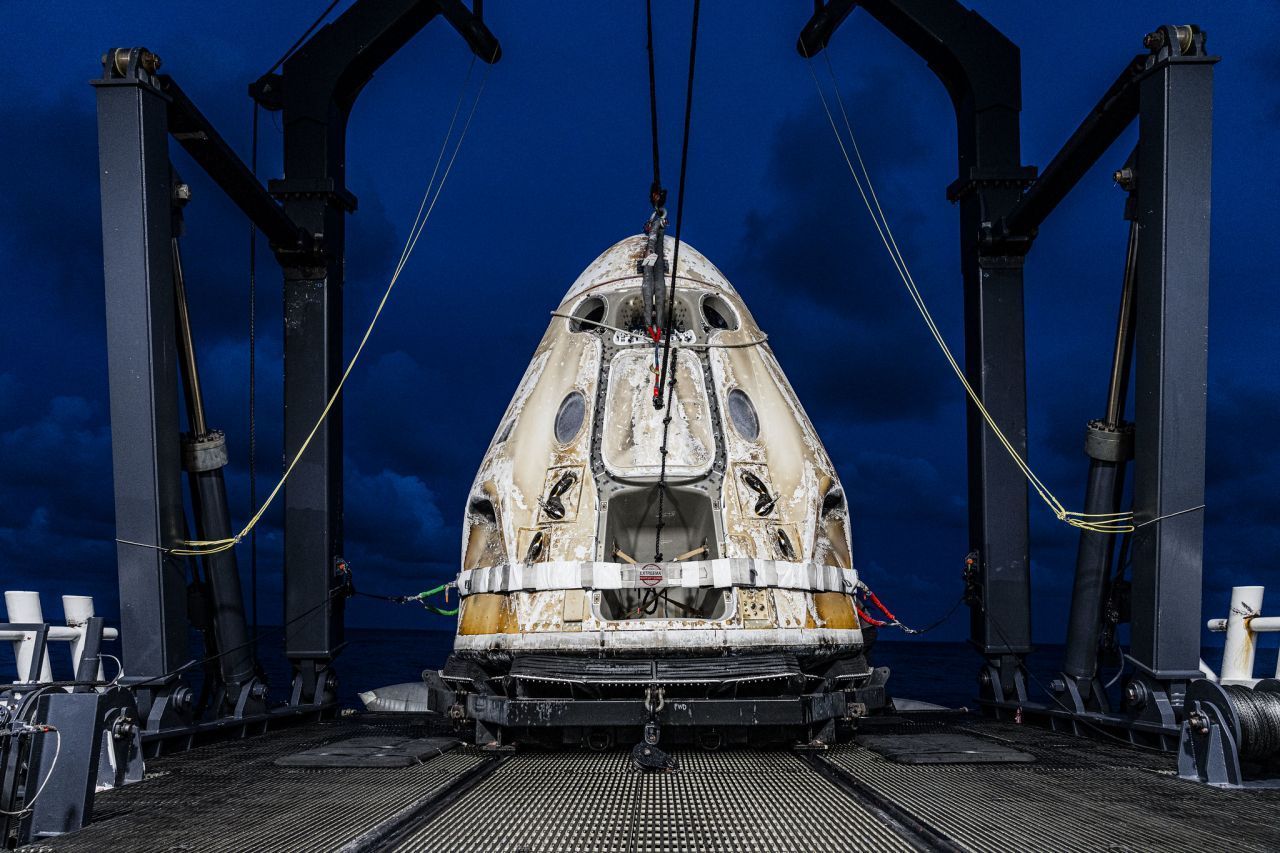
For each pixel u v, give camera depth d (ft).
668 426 30.71
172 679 28.35
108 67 28.55
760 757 26.05
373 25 41.37
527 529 30.63
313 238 40.70
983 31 41.47
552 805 19.04
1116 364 32.12
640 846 15.55
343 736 33.37
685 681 26.78
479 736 28.04
